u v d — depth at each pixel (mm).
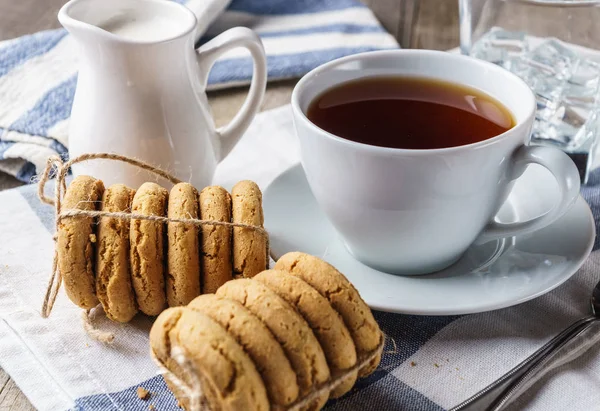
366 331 461
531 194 560
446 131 523
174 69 547
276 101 686
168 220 491
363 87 554
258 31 763
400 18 807
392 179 488
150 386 479
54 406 471
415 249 511
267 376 438
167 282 495
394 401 474
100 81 542
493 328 505
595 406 470
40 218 566
